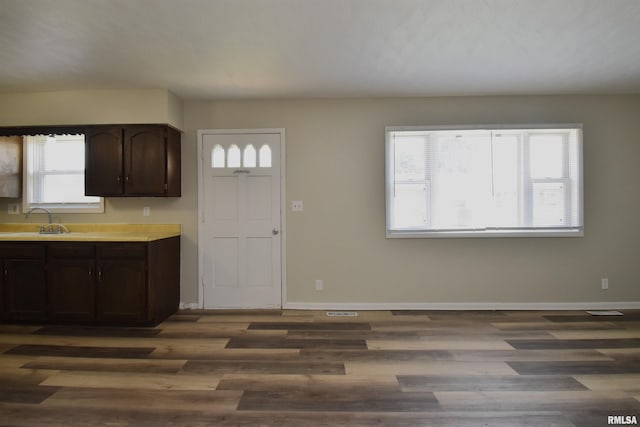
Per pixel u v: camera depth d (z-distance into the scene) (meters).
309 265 3.96
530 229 3.86
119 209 3.99
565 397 2.13
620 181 3.88
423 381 2.33
